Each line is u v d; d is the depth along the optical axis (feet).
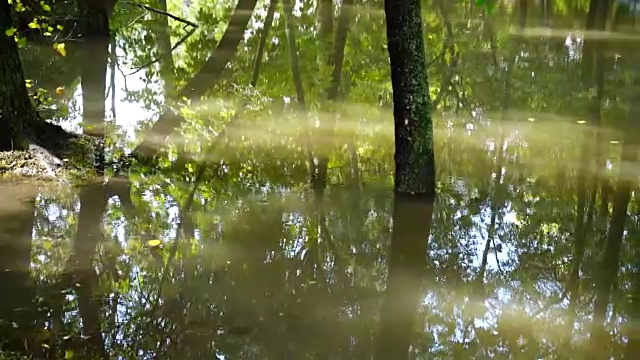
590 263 18.48
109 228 18.65
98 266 16.37
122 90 35.86
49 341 13.05
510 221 20.90
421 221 20.34
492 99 37.42
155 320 14.10
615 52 48.67
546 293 16.48
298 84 37.73
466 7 62.75
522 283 16.94
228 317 14.44
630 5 60.80
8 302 14.33
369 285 16.37
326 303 15.34
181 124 30.01
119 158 24.41
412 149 21.34
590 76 42.80
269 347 13.34
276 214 20.45
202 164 24.90
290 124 30.78
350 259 17.71
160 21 49.14
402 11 20.21
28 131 22.88
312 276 16.62
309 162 25.61
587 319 15.28
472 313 15.26
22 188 20.90
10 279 15.31
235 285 15.88
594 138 29.81
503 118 33.35
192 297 15.20
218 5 62.08
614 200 23.13
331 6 51.62
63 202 20.21
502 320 15.05
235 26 45.70
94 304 14.57
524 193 23.32
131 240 17.98
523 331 14.60
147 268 16.44
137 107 32.53
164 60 43.70
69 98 33.47
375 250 18.38
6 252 16.65
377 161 25.89
